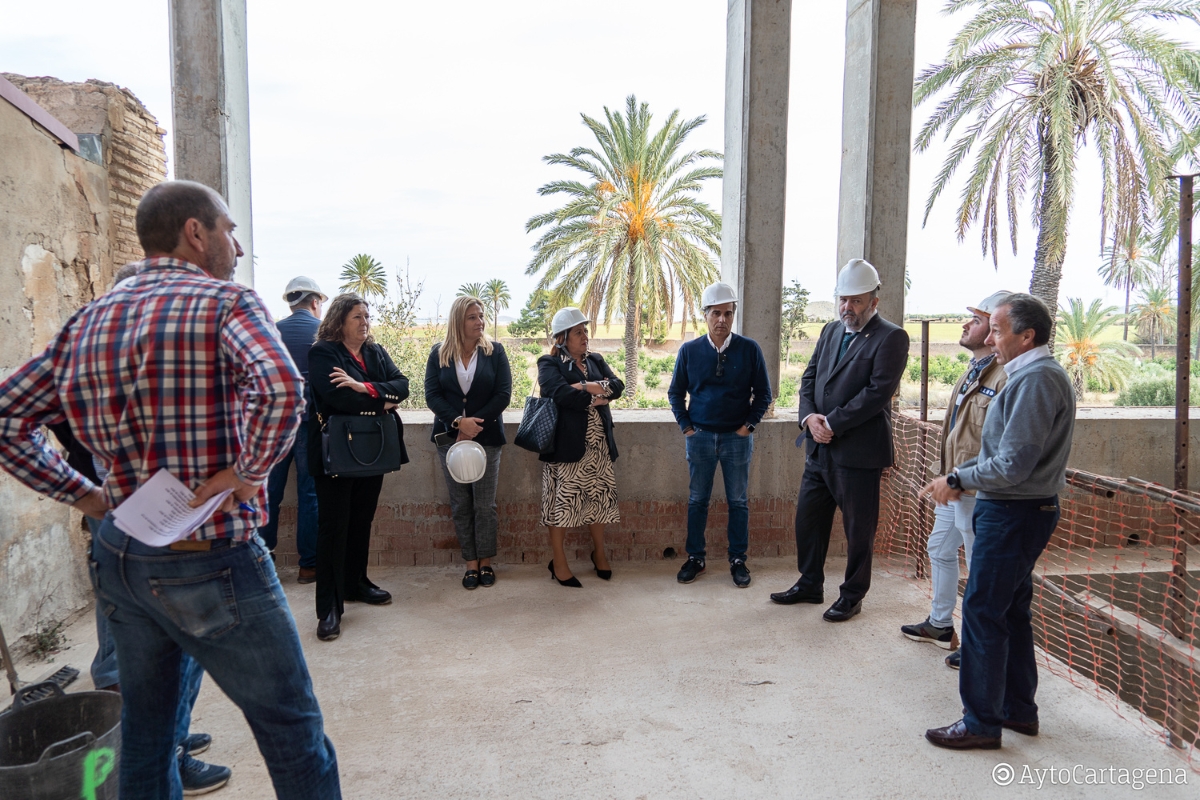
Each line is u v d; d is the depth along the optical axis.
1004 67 14.73
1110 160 14.34
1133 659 5.03
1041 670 3.47
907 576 4.69
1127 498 5.48
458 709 3.00
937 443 4.57
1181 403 2.82
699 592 4.36
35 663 3.35
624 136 23.97
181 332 1.53
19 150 3.54
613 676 3.29
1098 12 14.08
